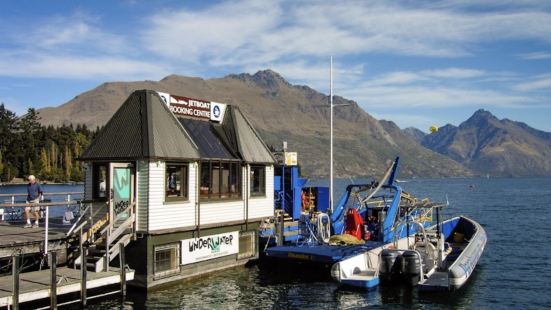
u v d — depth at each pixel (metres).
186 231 21.58
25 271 20.11
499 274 28.27
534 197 127.38
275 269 25.47
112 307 18.45
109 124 22.14
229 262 24.09
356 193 30.25
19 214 28.44
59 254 19.80
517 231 50.72
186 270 21.72
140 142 20.56
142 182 20.14
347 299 20.92
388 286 22.48
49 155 147.38
